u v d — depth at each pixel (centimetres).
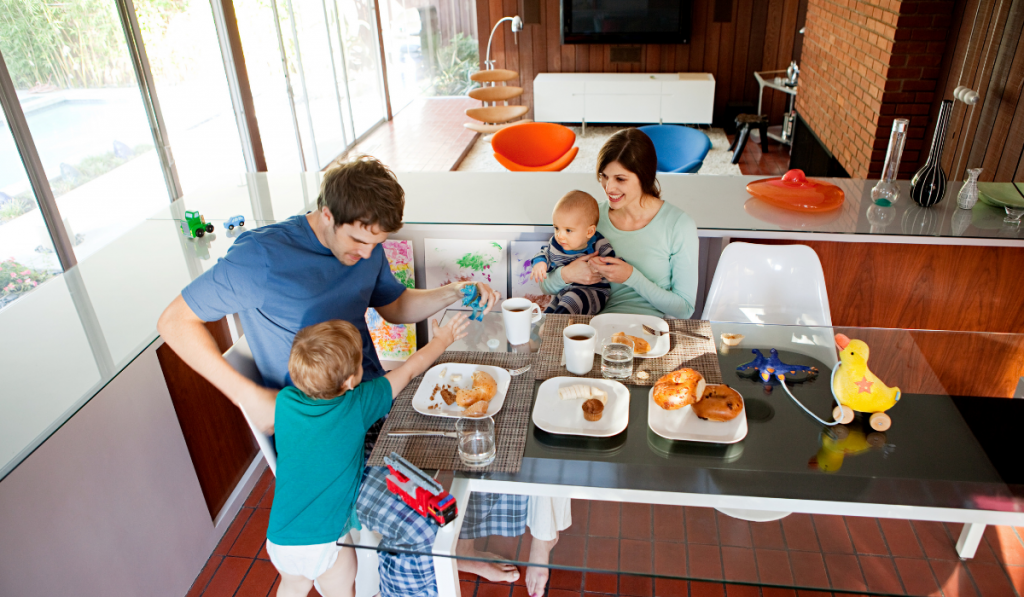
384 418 157
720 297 197
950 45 344
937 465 125
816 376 150
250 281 144
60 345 160
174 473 180
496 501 120
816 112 523
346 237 145
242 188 254
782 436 132
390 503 125
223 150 408
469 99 820
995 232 192
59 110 269
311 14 537
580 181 250
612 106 685
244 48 427
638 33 690
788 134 634
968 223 199
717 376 148
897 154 209
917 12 343
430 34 774
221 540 204
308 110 538
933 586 107
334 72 592
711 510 117
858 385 134
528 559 115
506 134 441
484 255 230
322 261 152
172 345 145
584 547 114
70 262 275
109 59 301
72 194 277
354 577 153
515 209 224
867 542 113
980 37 313
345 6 613
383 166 141
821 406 141
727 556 112
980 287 229
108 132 301
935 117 365
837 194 216
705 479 123
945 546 112
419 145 647
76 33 280
